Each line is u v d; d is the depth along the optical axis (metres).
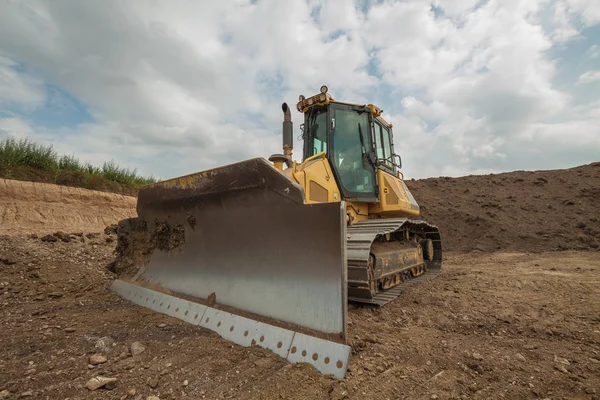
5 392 2.00
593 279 5.82
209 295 3.49
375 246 4.60
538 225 12.74
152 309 3.75
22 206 7.83
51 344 2.73
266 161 3.19
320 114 5.41
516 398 2.09
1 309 3.62
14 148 9.22
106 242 7.05
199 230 3.86
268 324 2.81
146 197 4.68
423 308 4.14
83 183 10.24
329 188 4.75
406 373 2.39
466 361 2.62
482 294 4.80
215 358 2.52
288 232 2.98
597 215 12.77
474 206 14.93
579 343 3.01
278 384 2.13
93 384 2.10
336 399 2.01
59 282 4.64
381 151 6.15
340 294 2.56
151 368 2.37
